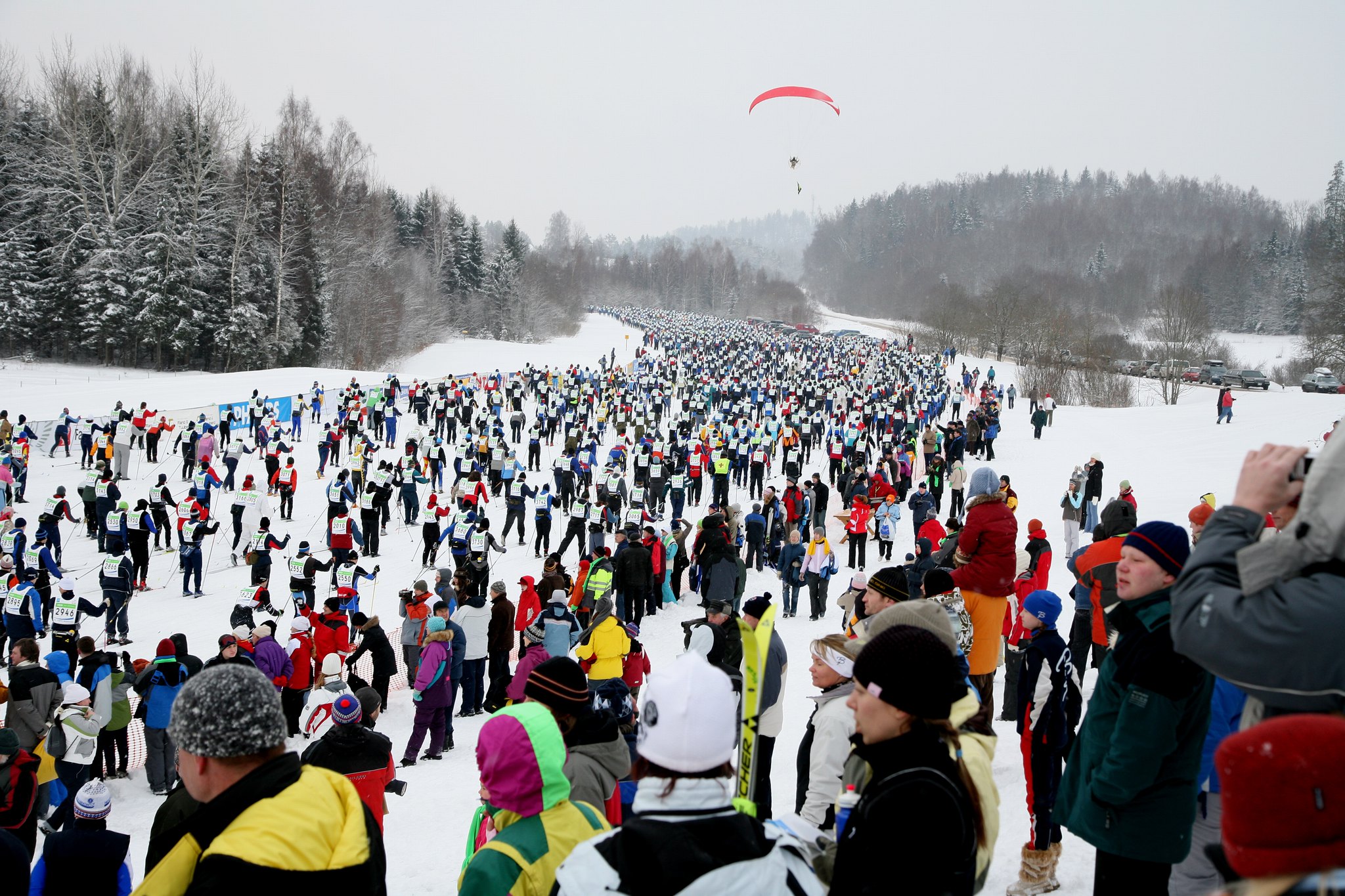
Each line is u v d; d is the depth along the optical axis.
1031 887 5.39
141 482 28.09
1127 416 42.88
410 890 6.89
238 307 62.62
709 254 191.75
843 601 9.73
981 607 6.34
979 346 87.31
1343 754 1.50
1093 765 3.70
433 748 10.45
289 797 2.65
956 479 24.05
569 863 2.42
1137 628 3.52
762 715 6.32
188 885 2.66
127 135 63.97
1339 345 57.16
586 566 14.70
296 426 37.72
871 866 2.35
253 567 15.46
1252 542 2.61
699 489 29.30
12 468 25.20
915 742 2.54
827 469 36.12
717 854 2.32
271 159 69.25
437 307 88.38
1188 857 4.18
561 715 4.45
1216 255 143.12
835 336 101.00
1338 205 129.62
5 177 62.94
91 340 60.09
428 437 29.80
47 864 4.79
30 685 8.43
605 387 50.78
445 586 13.23
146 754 9.63
